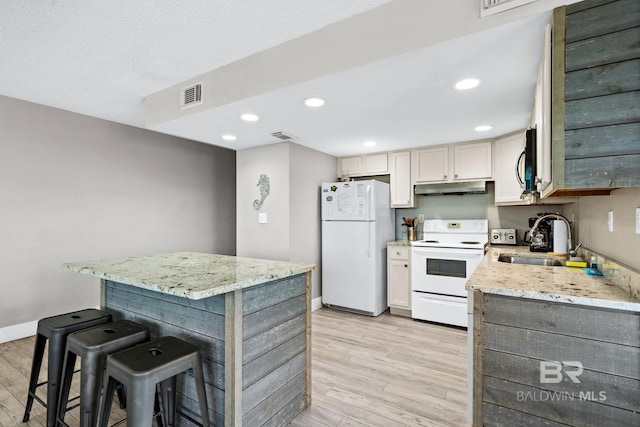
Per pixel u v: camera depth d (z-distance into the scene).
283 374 1.79
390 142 3.59
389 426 1.79
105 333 1.60
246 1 1.59
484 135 3.28
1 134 2.84
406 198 3.95
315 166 4.00
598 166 1.19
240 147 3.82
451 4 1.50
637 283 1.24
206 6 1.62
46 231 3.11
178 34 1.87
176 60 2.19
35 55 2.10
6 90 2.71
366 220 3.68
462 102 2.31
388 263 3.84
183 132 3.10
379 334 3.15
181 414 1.61
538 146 1.83
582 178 1.22
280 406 1.76
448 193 3.84
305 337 1.98
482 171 3.45
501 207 3.67
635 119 1.15
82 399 1.46
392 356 2.66
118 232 3.67
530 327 1.39
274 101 2.24
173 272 1.76
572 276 1.73
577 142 1.23
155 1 1.58
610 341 1.25
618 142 1.17
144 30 1.83
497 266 2.09
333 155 4.34
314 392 2.13
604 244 1.80
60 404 1.63
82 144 3.36
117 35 1.88
